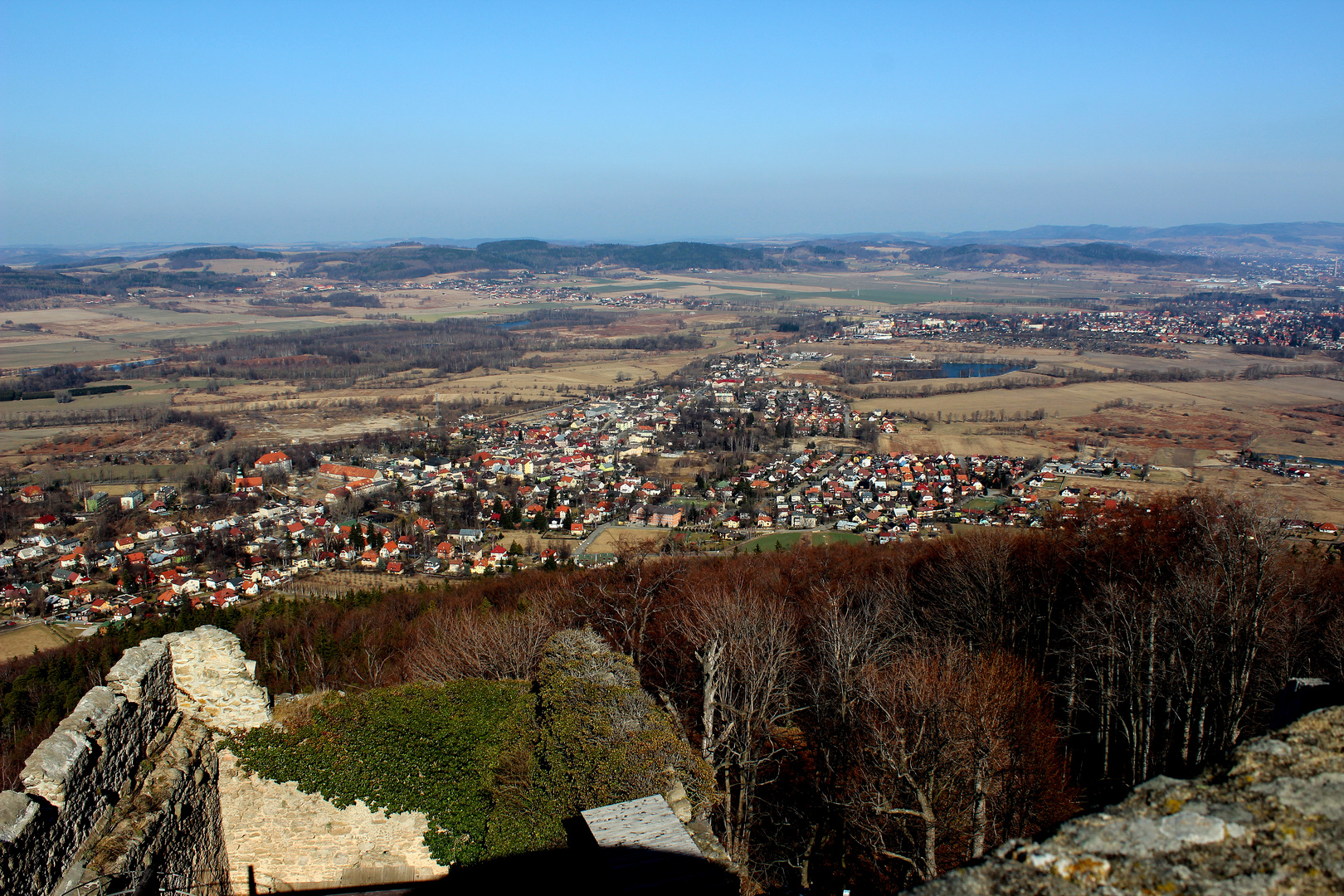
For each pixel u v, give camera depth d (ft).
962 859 84.58
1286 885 18.69
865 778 87.76
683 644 144.77
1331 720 23.91
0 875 47.83
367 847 76.33
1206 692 105.09
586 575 225.76
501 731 80.48
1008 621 149.28
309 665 168.14
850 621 144.25
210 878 71.20
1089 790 107.45
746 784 92.32
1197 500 188.75
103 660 192.75
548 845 68.85
